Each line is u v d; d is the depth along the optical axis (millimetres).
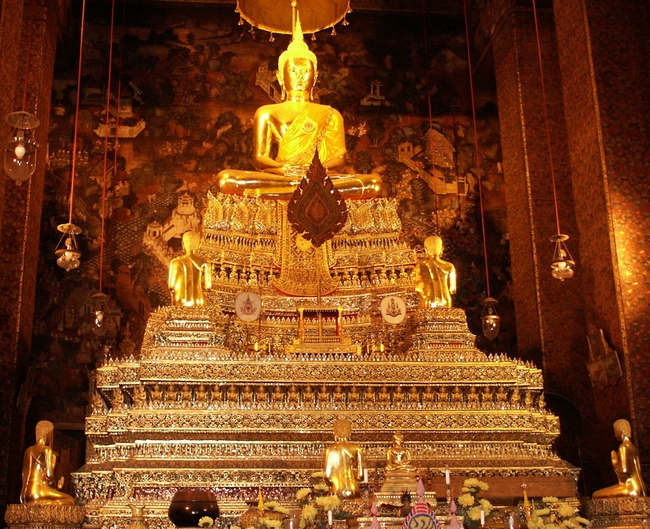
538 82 12391
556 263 8922
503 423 7586
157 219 12461
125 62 13273
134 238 12320
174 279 8445
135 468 6969
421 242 12758
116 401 7656
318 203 8688
